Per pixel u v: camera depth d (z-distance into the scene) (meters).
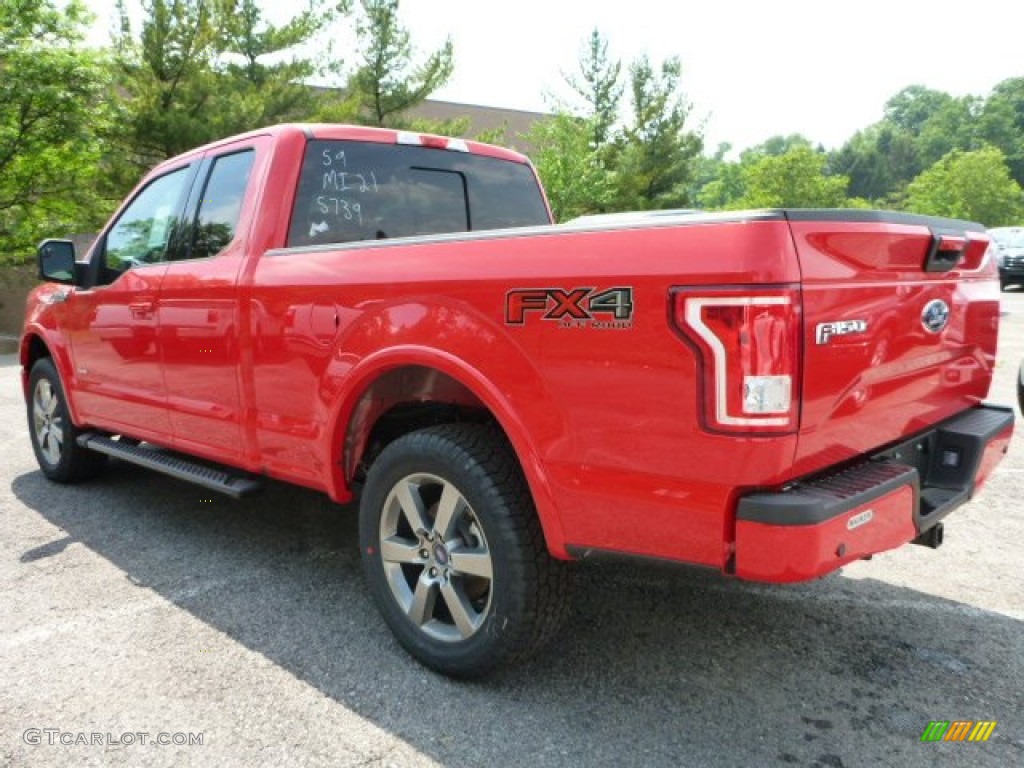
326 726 2.52
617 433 2.22
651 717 2.55
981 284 2.98
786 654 2.96
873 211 2.23
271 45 18.12
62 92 13.80
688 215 2.34
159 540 4.19
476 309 2.53
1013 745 2.41
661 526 2.20
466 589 2.77
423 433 2.75
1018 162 113.62
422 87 19.77
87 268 4.58
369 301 2.86
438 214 4.02
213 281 3.56
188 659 2.94
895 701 2.65
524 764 2.33
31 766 2.32
